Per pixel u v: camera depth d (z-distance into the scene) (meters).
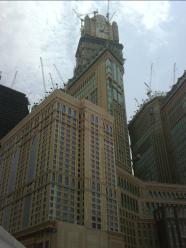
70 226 116.12
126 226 154.12
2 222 148.88
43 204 123.75
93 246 118.12
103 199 137.50
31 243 117.25
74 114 158.38
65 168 135.62
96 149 151.75
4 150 187.75
